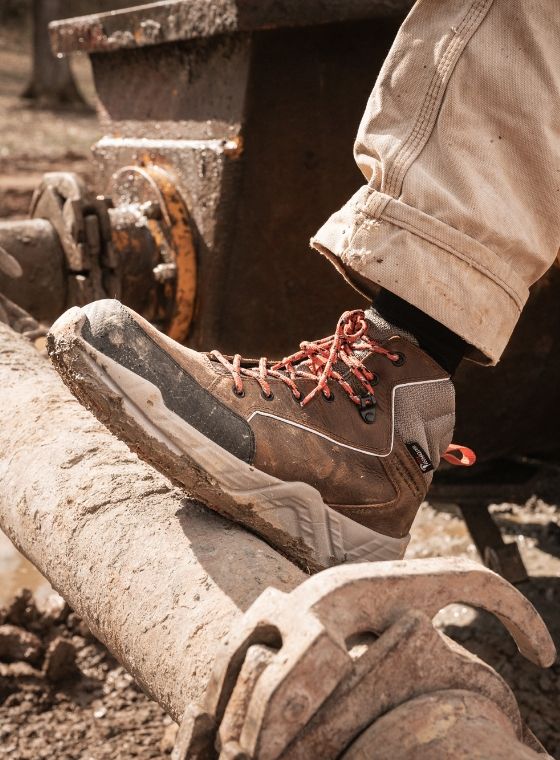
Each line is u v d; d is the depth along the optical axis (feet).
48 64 59.93
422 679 2.86
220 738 2.79
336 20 6.52
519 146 4.29
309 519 4.23
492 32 4.26
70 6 81.15
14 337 6.10
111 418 3.85
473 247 4.24
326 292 7.55
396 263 4.26
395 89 4.40
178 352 4.07
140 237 7.70
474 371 7.64
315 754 2.76
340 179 7.24
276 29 6.76
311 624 2.68
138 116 8.47
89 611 3.90
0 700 6.49
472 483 7.91
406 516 4.59
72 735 6.18
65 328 3.79
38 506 4.36
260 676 2.70
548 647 3.21
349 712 2.77
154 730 6.25
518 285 4.42
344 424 4.36
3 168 33.06
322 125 7.09
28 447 4.75
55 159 36.37
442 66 4.28
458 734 2.71
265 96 6.97
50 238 7.92
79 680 6.75
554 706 6.24
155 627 3.50
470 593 3.03
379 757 2.71
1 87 65.46
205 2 6.83
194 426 3.95
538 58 4.24
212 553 3.72
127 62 8.48
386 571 2.89
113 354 3.81
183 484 4.00
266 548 3.88
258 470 4.06
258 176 7.20
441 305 4.25
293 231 7.37
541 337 7.57
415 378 4.49
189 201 7.61
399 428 4.47
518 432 8.33
